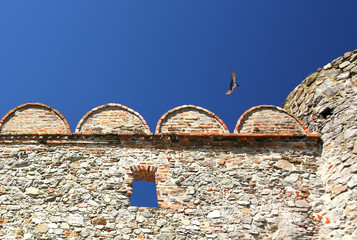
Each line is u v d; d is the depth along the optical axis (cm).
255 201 1078
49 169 1106
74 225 1025
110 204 1059
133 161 1128
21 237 1003
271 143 1171
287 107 1370
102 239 1008
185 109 1237
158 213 1052
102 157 1131
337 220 1025
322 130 1187
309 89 1284
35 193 1067
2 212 1034
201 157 1144
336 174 1085
